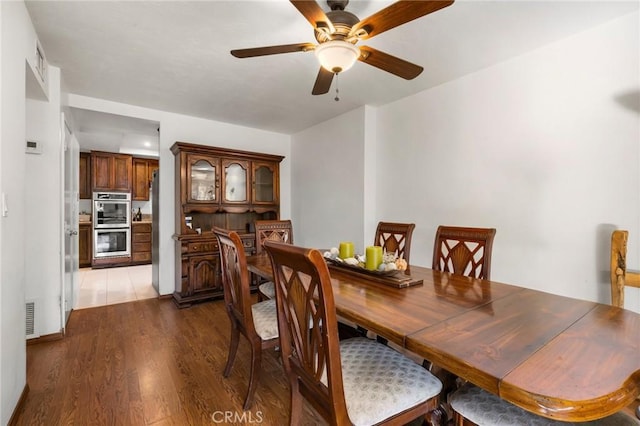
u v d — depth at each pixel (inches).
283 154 185.5
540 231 88.0
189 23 75.2
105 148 209.0
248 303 64.6
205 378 76.8
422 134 119.6
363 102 131.8
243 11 70.5
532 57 88.7
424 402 43.2
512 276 94.0
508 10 69.9
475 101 102.5
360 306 47.9
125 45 85.6
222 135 161.6
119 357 87.3
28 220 95.8
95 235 215.0
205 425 60.2
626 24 72.3
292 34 80.0
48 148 98.6
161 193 144.3
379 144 137.6
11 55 59.7
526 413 37.8
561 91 83.1
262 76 105.8
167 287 145.0
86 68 99.5
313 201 168.4
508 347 34.2
